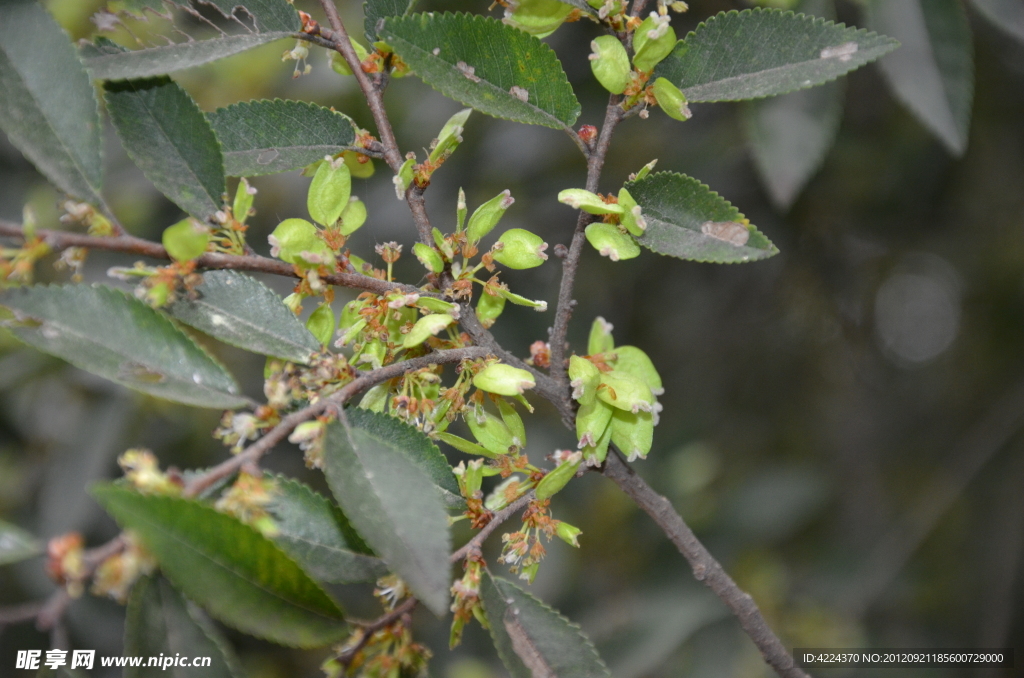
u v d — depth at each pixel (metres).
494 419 0.48
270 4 0.47
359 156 0.48
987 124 0.93
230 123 0.48
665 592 0.77
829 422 1.22
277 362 0.46
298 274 0.46
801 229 0.97
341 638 0.45
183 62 0.46
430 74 0.47
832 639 0.80
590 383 0.47
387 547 0.44
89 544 0.72
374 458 0.44
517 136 0.92
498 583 0.47
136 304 0.45
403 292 0.47
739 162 0.86
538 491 0.47
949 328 1.28
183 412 0.78
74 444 0.67
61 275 0.73
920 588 0.97
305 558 0.46
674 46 0.47
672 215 0.47
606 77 0.47
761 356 1.20
